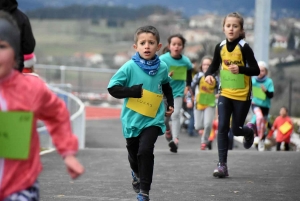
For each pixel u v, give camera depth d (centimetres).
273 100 4856
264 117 2923
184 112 4231
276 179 1666
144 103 1343
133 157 1384
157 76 1369
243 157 2080
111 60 8494
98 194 1464
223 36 7138
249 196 1447
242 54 1658
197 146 3556
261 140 2903
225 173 1689
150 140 1319
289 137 3191
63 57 8400
